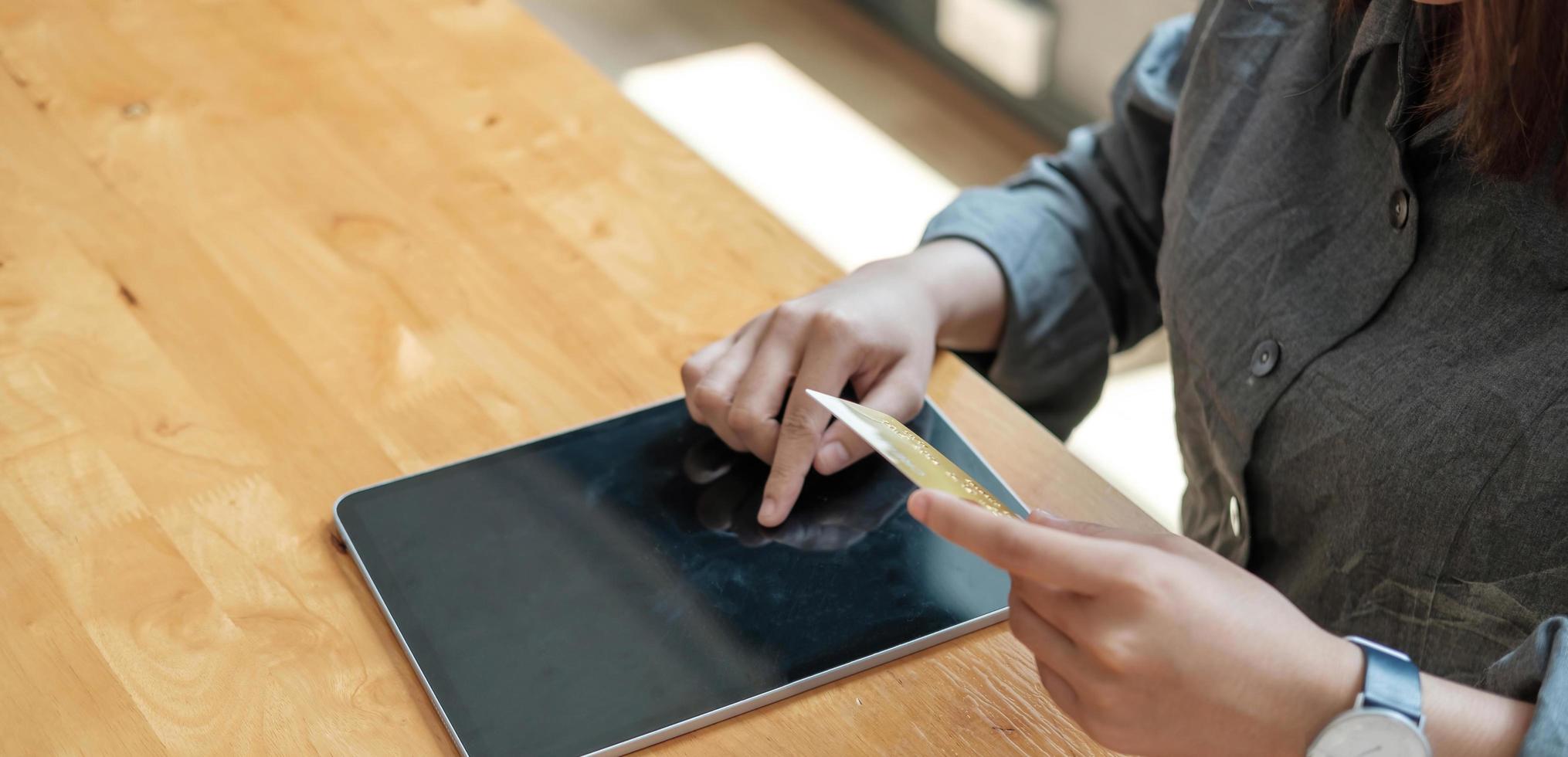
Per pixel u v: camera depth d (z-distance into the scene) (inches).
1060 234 40.7
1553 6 24.2
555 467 29.7
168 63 43.2
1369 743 22.0
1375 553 31.0
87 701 24.7
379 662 25.7
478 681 24.9
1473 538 29.0
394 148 40.1
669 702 24.8
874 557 28.0
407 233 36.8
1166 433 84.4
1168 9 93.2
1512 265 28.9
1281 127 34.4
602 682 25.1
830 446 29.6
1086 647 22.3
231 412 31.1
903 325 32.8
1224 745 22.8
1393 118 29.8
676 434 30.9
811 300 32.5
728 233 37.7
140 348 32.7
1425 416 29.6
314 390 31.8
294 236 36.5
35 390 31.4
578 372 32.8
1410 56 29.6
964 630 26.7
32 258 35.2
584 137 41.1
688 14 118.2
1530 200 27.9
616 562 27.5
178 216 37.0
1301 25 35.1
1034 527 21.9
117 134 39.9
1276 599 23.1
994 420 32.2
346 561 27.7
